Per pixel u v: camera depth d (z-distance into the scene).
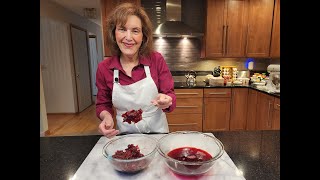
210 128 2.71
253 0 2.70
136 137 0.79
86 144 0.87
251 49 2.81
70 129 3.28
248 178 0.62
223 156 0.73
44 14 3.05
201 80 3.15
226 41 2.79
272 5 2.65
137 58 1.04
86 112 4.25
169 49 3.08
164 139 0.73
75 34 4.05
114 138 0.81
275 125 2.10
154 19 2.80
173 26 2.76
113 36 1.00
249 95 2.64
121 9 0.90
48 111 4.06
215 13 2.72
